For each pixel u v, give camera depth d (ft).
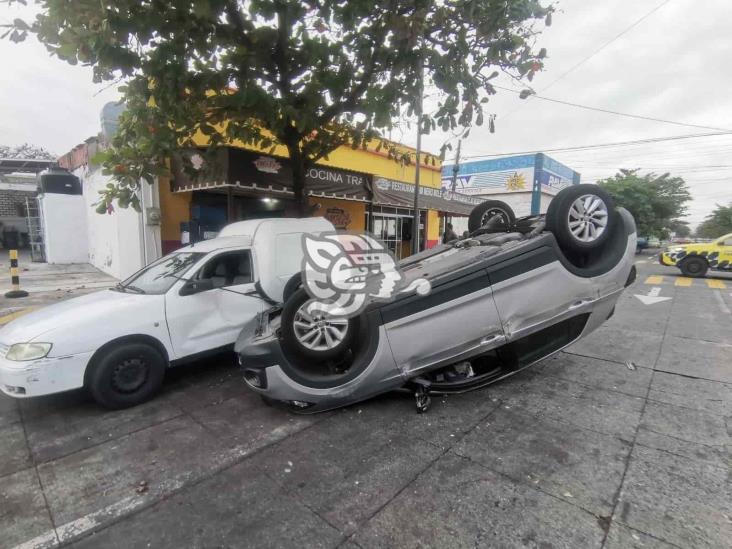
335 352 12.05
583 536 7.15
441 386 12.53
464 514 7.80
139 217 28.04
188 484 8.98
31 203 70.90
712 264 44.42
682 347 18.15
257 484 8.93
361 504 8.18
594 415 11.74
